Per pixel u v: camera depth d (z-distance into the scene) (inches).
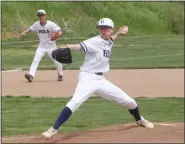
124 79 2111.2
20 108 1433.3
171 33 5433.1
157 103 1534.2
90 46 964.6
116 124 1170.0
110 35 978.7
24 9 4500.5
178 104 1518.2
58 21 4456.2
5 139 986.7
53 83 1971.0
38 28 1939.0
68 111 959.6
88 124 1203.9
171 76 2208.4
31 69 1994.3
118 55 3282.5
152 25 5423.2
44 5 4704.7
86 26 4446.4
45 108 1445.6
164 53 3415.4
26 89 1813.5
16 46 3754.9
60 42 3868.1
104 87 995.9
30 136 1027.9
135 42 4249.5
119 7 5418.3
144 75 2249.0
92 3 5142.7
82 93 967.6
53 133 956.0
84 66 987.3
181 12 5713.6
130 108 1050.1
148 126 1072.8
